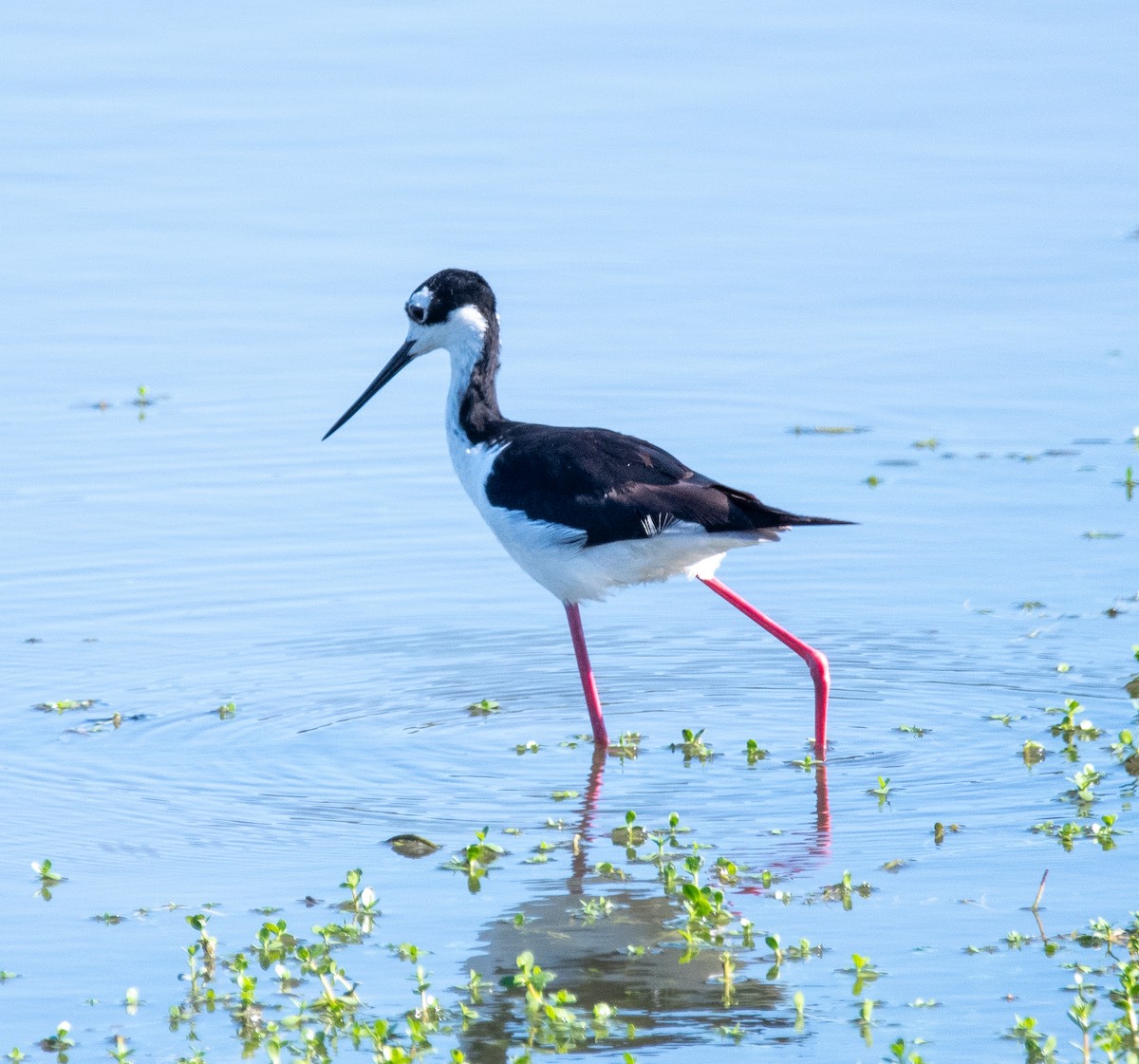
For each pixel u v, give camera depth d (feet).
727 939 26.89
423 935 27.35
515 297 64.34
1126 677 37.50
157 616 41.91
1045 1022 24.09
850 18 99.40
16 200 73.82
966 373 57.62
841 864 29.53
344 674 38.88
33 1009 25.23
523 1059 22.79
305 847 30.73
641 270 67.21
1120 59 92.22
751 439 52.65
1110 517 46.73
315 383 58.13
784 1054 23.52
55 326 62.49
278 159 78.28
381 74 88.99
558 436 37.14
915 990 25.12
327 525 47.52
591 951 26.63
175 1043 24.30
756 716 36.88
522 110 84.48
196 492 49.75
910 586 43.16
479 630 41.42
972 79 89.45
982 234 70.59
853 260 68.13
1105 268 66.90
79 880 29.40
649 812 32.09
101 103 84.79
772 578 44.14
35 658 39.55
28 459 51.85
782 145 80.74
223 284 66.03
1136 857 29.30
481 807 32.50
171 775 33.78
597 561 35.88
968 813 31.48
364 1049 24.02
